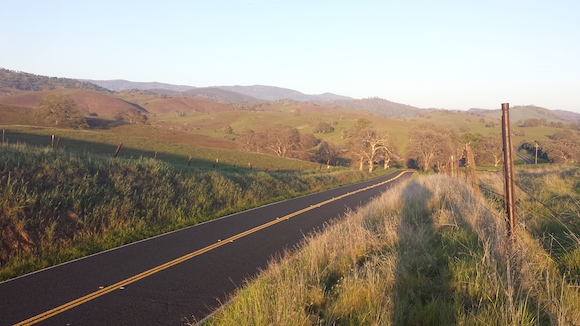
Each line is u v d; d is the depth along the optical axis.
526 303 5.25
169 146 57.91
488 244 7.32
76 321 5.99
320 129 156.62
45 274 8.48
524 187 16.03
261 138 94.12
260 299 5.94
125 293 7.25
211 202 18.84
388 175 68.19
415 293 6.27
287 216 17.05
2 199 11.02
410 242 8.71
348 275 6.86
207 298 7.00
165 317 6.18
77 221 12.16
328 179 40.41
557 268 6.69
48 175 13.91
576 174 19.64
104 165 17.45
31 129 53.56
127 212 14.03
